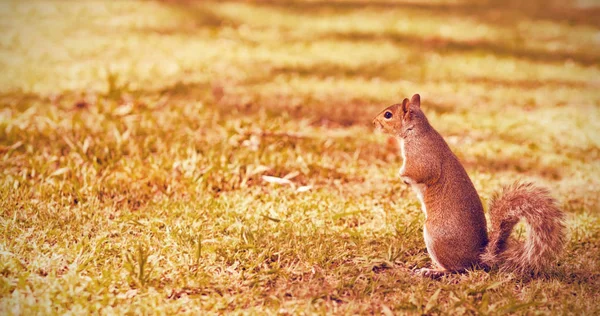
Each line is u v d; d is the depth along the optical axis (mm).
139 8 23328
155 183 9969
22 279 6836
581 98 16641
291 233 8398
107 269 7395
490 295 7156
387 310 6754
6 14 21578
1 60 16641
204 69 16938
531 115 14984
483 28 23891
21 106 13195
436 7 26844
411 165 7703
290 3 25875
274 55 18875
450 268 7598
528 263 7422
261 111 13820
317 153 11789
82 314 6441
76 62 16922
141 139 11648
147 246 7902
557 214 7309
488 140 13391
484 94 16531
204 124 12695
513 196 7387
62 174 9977
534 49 21609
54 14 21969
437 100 15820
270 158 11156
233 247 8016
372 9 25672
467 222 7500
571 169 11984
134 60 17375
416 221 8898
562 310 6898
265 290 7199
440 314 6797
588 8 28469
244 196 9750
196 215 8812
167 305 6738
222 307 6797
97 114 12812
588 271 7945
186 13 23172
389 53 19812
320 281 7379
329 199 9773
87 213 8742
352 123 13828
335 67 18047
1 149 10844
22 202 8875
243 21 22719
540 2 29375
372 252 8133
